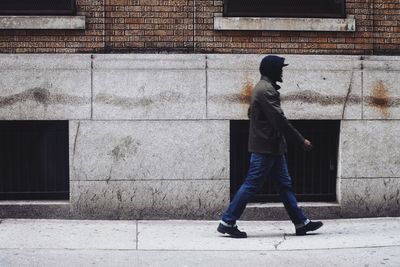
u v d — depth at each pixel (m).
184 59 9.34
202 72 9.34
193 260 7.11
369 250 7.57
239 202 8.14
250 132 8.10
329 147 9.75
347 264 6.97
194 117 9.35
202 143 9.38
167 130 9.34
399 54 9.76
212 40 9.51
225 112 9.38
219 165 9.39
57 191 9.59
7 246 7.69
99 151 9.29
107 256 7.26
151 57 9.32
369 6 9.76
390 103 9.62
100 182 9.30
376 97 9.60
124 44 9.45
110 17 9.45
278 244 7.89
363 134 9.59
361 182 9.60
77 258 7.16
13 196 9.55
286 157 9.75
